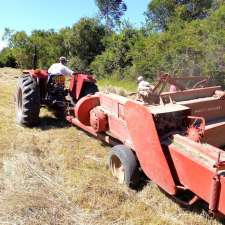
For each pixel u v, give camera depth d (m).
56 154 6.57
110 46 24.69
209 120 6.17
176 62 15.73
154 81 16.88
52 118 8.73
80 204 4.90
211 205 4.11
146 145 4.93
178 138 4.76
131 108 5.14
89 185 5.37
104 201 4.97
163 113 4.88
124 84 19.34
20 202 4.77
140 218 4.66
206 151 4.42
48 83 8.36
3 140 7.05
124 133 5.75
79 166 6.07
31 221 4.45
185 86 6.64
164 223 4.56
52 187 5.31
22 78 8.19
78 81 8.33
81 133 7.72
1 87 13.16
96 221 4.58
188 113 5.14
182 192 5.09
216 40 14.20
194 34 16.19
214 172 4.08
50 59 29.59
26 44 30.66
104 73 23.48
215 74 14.05
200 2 23.86
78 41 27.50
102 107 6.55
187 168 4.46
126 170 5.30
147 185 5.37
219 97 6.29
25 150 6.59
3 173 5.68
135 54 20.41
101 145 7.06
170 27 18.59
